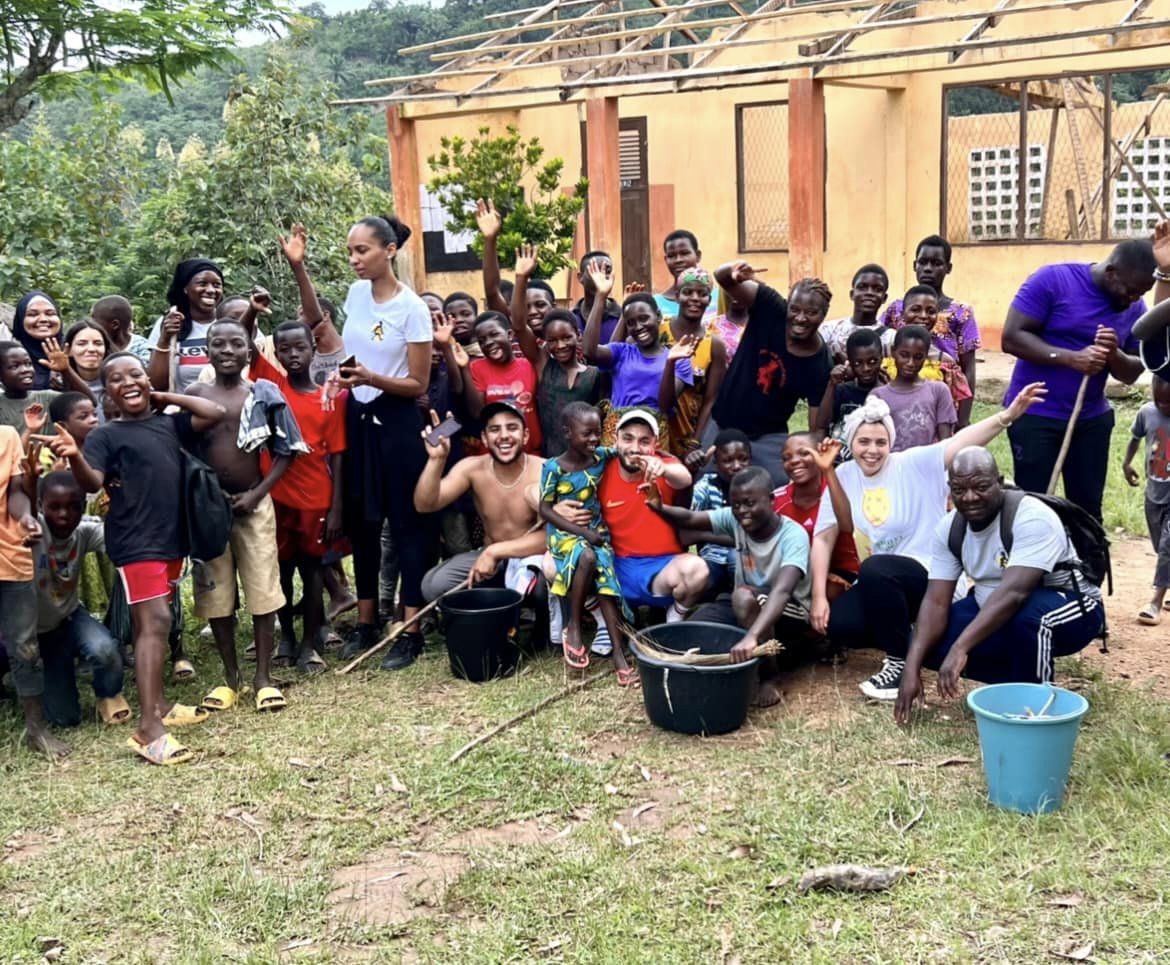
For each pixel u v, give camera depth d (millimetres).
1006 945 3633
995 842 4180
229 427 5836
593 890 4070
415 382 6168
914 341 6016
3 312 9406
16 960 3879
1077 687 5480
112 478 5430
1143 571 7355
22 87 12289
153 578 5398
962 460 4855
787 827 4363
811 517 5863
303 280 6777
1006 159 15922
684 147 17531
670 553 6102
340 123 16156
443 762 5082
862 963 3609
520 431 6234
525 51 17016
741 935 3773
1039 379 5945
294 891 4164
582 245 18203
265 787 4984
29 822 4801
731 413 6434
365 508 6328
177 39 12211
